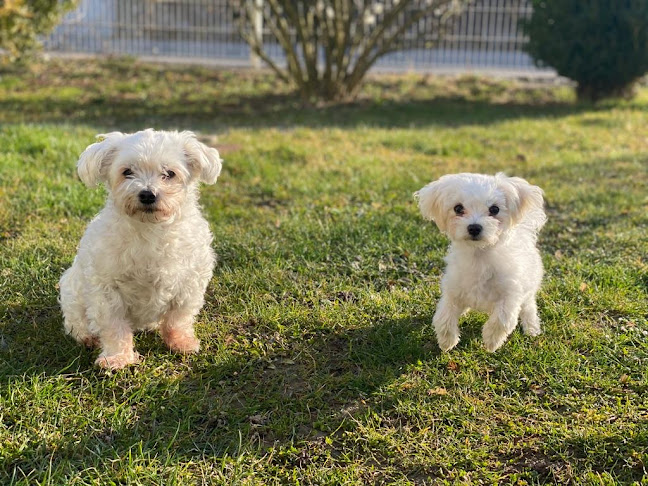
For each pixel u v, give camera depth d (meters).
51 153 1.98
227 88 3.72
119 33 4.34
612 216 1.69
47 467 0.84
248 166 2.08
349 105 3.45
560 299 1.25
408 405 0.97
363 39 3.74
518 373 1.04
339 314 1.19
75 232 1.48
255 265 1.39
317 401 0.98
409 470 0.86
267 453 0.89
